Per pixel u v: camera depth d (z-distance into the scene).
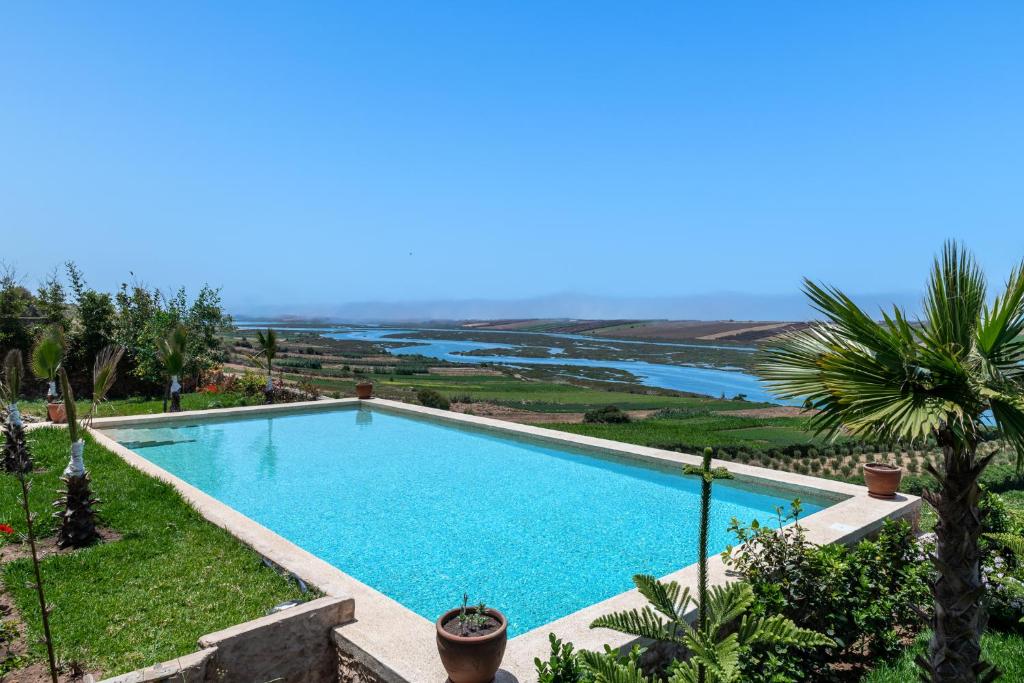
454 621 3.91
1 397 8.72
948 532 3.18
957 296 3.50
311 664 4.39
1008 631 4.98
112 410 15.71
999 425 3.00
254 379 19.39
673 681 3.16
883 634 4.75
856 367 3.25
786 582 4.70
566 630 4.40
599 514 8.63
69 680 3.93
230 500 9.20
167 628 4.57
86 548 6.07
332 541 7.58
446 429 14.75
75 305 20.28
